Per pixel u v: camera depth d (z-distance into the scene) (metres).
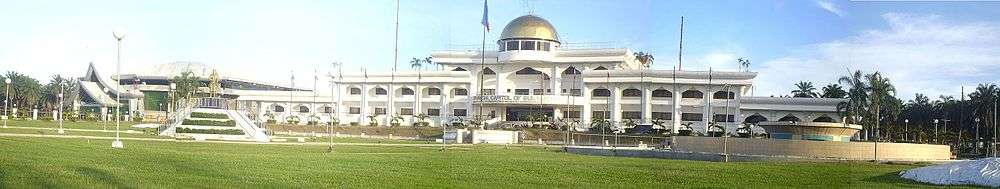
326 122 114.19
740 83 99.75
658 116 104.44
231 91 121.81
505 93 114.06
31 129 59.34
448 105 113.50
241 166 26.39
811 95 119.44
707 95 101.44
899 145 44.84
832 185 26.97
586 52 109.31
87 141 43.66
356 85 118.69
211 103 73.50
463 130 82.44
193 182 20.22
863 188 26.19
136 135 58.75
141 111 129.50
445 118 108.81
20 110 115.31
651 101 104.06
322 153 40.16
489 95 108.56
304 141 62.69
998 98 96.69
